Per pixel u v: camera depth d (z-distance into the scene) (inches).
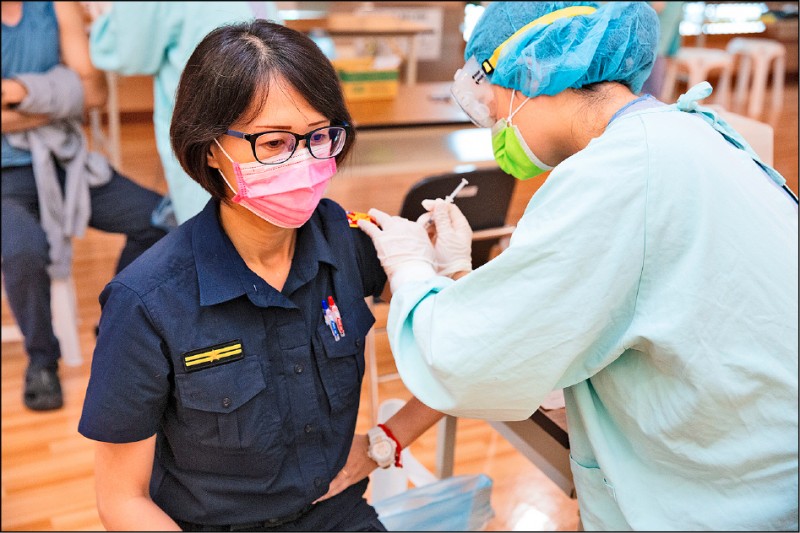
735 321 35.9
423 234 48.7
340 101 41.9
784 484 37.5
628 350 39.4
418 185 89.0
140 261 43.6
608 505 44.5
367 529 52.5
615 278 36.3
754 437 37.3
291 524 49.7
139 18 92.8
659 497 41.0
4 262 99.5
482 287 38.1
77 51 109.3
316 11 184.4
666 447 39.4
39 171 104.4
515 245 37.3
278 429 46.0
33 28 105.3
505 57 42.3
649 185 35.9
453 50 243.6
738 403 36.6
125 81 216.1
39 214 107.5
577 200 36.6
